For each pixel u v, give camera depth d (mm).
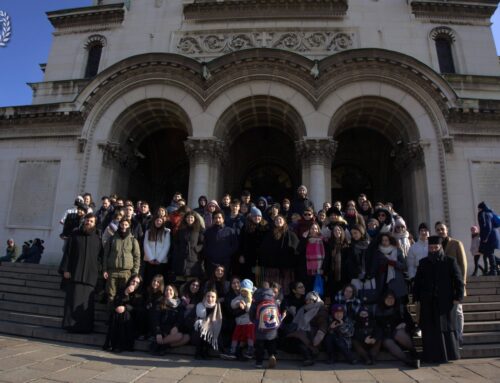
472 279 10797
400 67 15391
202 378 5820
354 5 18516
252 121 17750
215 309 7449
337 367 6781
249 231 8789
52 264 15477
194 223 8586
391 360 7238
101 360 6641
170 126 18094
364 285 7719
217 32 18391
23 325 8570
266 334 6766
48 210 16219
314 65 15352
